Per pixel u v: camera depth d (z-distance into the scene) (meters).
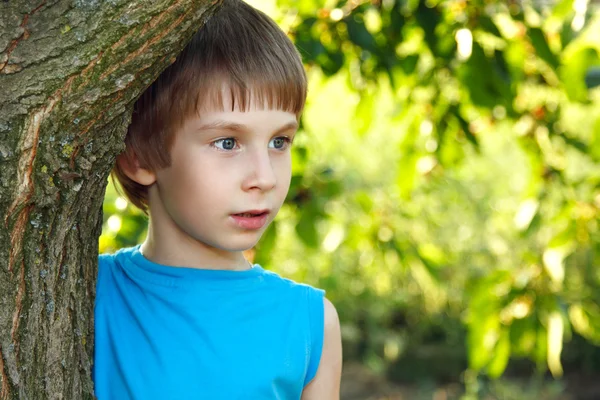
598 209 2.42
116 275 1.29
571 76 2.18
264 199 1.18
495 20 2.27
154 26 0.96
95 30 0.95
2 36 0.94
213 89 1.16
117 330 1.23
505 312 2.36
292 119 1.22
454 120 2.52
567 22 2.21
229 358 1.21
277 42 1.24
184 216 1.21
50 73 0.95
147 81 1.00
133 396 1.18
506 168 5.59
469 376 5.34
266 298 1.28
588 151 2.55
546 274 2.37
